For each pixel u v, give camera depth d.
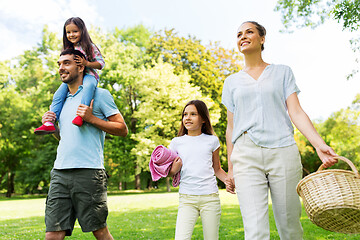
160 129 23.20
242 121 2.66
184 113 3.41
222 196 15.23
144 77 23.00
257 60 2.78
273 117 2.58
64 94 3.06
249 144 2.57
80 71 3.02
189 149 3.23
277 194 2.52
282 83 2.64
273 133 2.54
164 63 25.61
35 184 26.33
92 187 2.73
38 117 25.06
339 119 27.14
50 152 25.72
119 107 26.02
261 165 2.53
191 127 3.35
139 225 6.65
